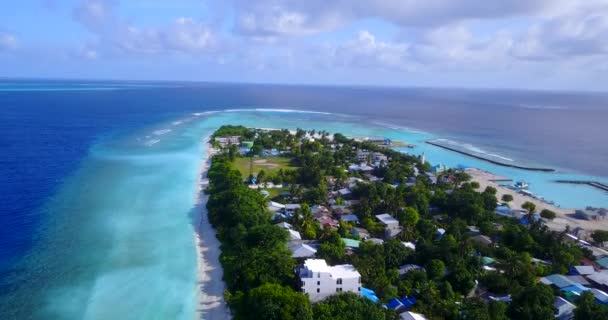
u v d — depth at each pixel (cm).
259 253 7981
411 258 8550
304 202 12281
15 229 9938
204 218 11131
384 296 7175
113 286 7719
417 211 11350
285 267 7550
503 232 10169
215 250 9294
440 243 8975
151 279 7994
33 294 7369
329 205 12244
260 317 6162
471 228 10950
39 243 9288
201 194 13175
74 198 12238
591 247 10019
